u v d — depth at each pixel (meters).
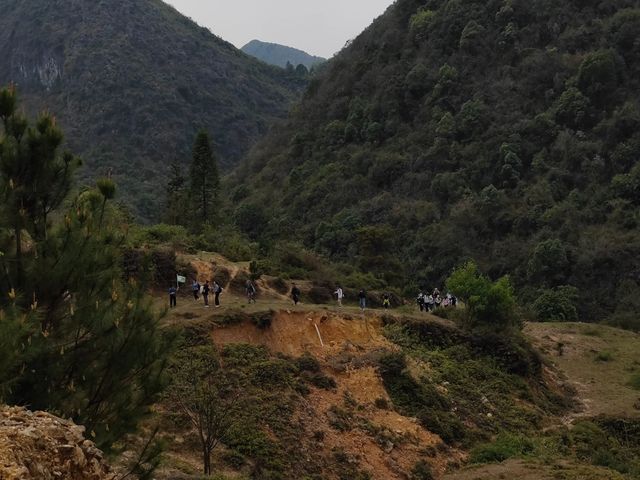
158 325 10.43
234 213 70.19
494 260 57.19
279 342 25.73
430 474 20.81
